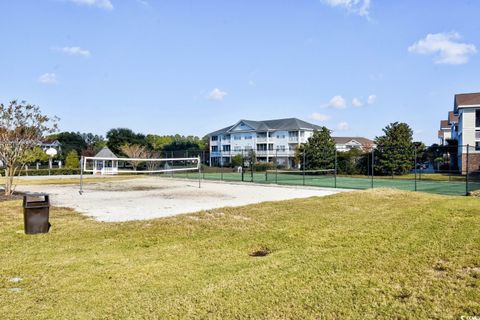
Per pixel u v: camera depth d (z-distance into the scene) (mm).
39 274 4840
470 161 33500
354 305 3529
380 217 8242
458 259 4746
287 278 4363
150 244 6477
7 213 9898
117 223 8453
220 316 3443
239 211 9773
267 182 23812
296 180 26766
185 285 4316
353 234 6543
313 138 37000
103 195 16406
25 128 15523
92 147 62812
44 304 3861
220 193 17328
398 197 11969
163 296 3992
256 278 4426
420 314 3287
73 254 5859
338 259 5027
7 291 4238
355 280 4164
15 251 6062
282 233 6930
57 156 56469
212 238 6812
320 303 3609
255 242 6402
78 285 4410
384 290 3846
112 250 6098
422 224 7055
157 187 21344
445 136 59469
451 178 26672
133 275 4754
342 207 10055
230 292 4004
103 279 4617
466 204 9422
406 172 33625
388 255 5090
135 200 14180
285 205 10734
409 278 4156
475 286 3863
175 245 6363
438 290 3785
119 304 3811
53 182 26156
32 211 7410
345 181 25969
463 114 34625
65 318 3518
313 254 5387
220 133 64562
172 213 10383
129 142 52688
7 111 15008
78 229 7836
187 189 19844
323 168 35656
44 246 6406
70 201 13852
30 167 45250
